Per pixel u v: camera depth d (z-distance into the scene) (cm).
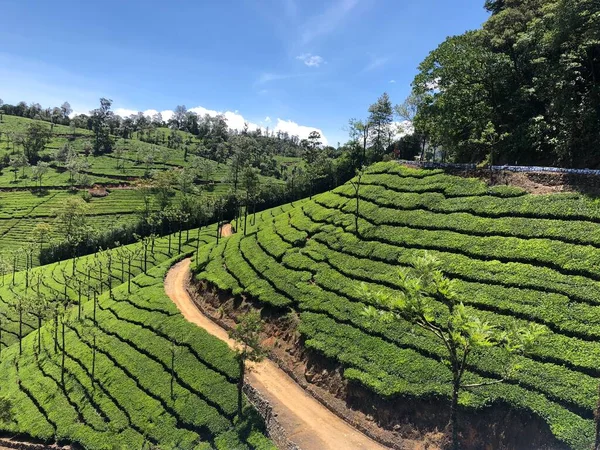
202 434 3756
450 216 4834
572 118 4906
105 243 11356
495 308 3506
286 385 4025
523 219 4281
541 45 5350
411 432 3112
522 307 3400
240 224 10225
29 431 4681
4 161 17038
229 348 4581
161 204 13312
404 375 3347
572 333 3089
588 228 3816
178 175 15112
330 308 4347
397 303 2159
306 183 11856
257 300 5122
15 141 18362
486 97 6259
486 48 6128
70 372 5331
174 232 11625
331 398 3694
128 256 8712
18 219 12631
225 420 3759
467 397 2972
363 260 4841
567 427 2595
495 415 2888
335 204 6438
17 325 7762
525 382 2908
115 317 6231
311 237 5894
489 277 3809
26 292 8694
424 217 5028
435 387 3134
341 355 3794
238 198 11119
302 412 3606
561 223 4016
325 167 11725
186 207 11988
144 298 6450
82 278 8788
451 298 2216
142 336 5356
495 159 6238
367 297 2323
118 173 16300
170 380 4450
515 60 6047
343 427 3403
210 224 12281
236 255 6494
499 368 3062
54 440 4497
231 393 3997
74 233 10794
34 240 11206
